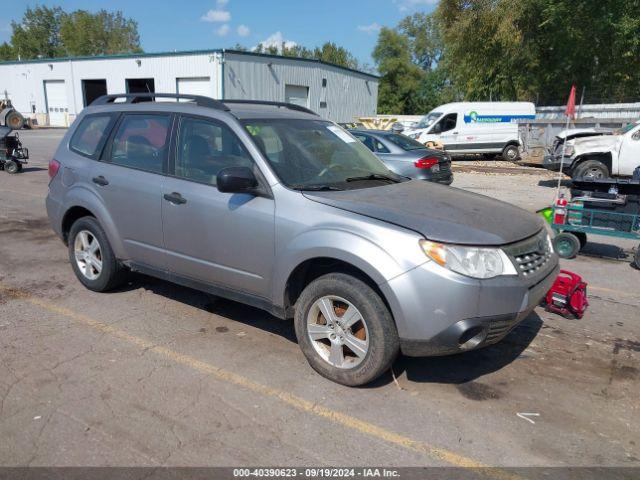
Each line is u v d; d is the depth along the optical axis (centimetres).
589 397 363
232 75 3122
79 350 407
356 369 355
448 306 321
